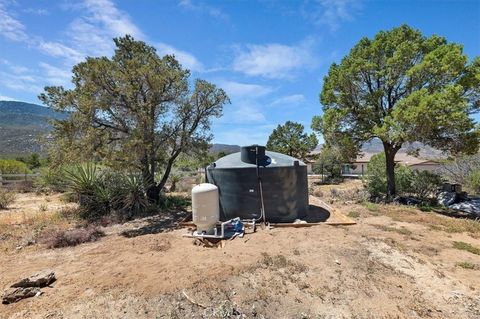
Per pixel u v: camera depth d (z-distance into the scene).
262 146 9.02
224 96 12.14
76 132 9.92
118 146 10.47
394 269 5.38
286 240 6.80
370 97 13.26
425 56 11.44
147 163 11.53
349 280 4.90
